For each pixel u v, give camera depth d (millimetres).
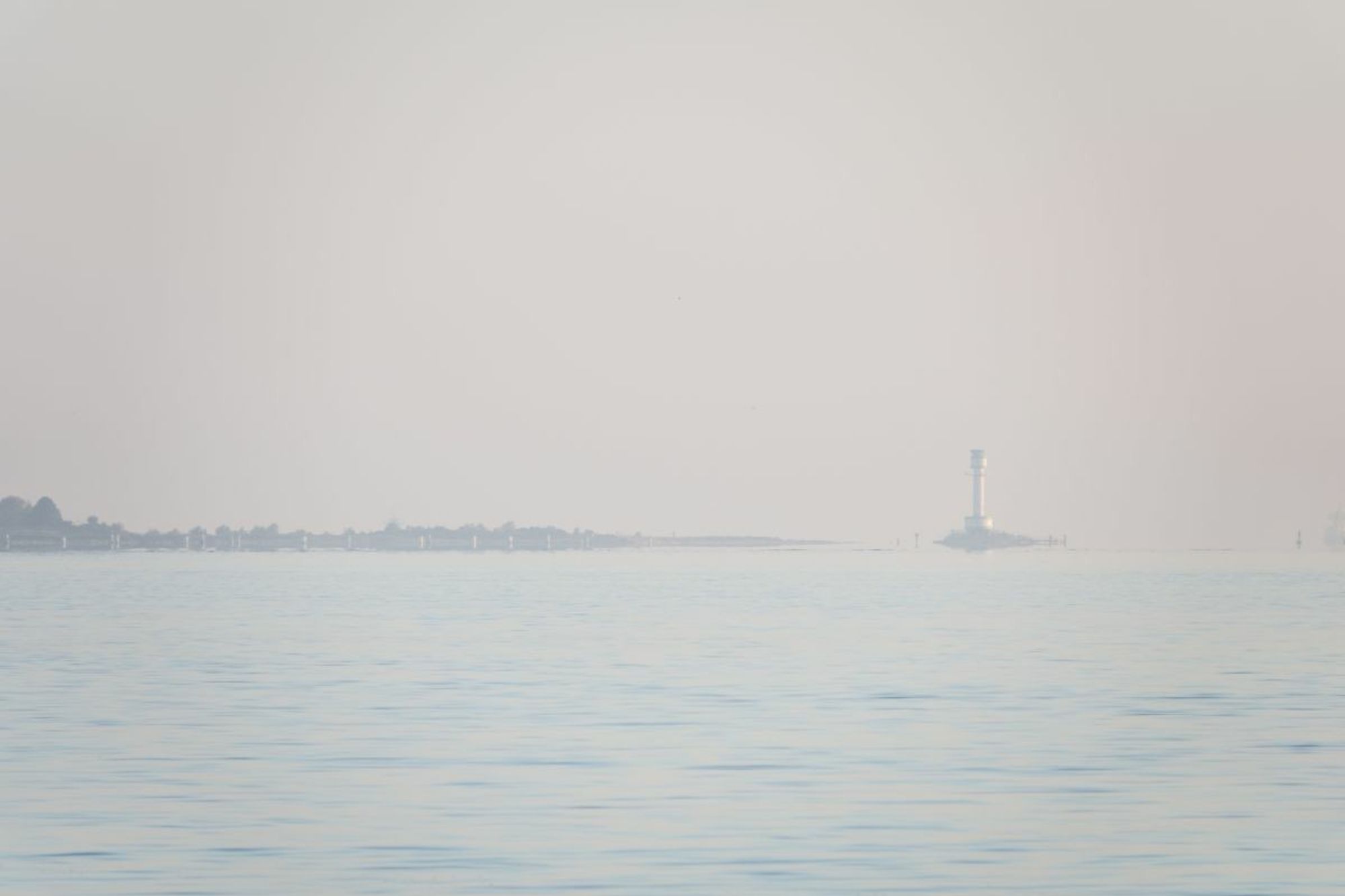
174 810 172000
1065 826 164500
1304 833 161125
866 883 142625
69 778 191125
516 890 140250
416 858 151125
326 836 159750
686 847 155250
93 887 141375
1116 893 140000
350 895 139000
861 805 175125
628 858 151000
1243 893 139375
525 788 184125
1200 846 155750
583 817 168500
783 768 198375
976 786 186375
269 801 177000
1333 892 139750
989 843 157000
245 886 141875
